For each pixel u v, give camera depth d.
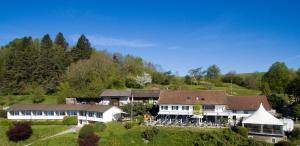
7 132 72.69
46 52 123.31
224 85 135.12
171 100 80.81
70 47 148.00
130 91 97.56
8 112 87.25
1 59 127.50
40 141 66.75
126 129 70.88
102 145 62.47
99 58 119.25
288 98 104.44
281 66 113.44
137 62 140.25
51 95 111.38
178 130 66.62
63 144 63.25
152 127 68.31
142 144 63.69
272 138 63.69
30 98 107.50
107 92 98.25
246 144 60.38
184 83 133.88
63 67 120.88
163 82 130.88
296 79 95.12
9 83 114.06
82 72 111.44
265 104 77.81
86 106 86.69
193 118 77.31
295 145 59.22
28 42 131.00
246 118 67.25
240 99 80.62
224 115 76.50
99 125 71.25
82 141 62.28
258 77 142.12
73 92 103.94
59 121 83.19
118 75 120.81
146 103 91.56
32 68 118.12
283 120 68.50
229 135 62.88
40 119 86.50
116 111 81.62
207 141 61.84
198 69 141.00
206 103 78.06
